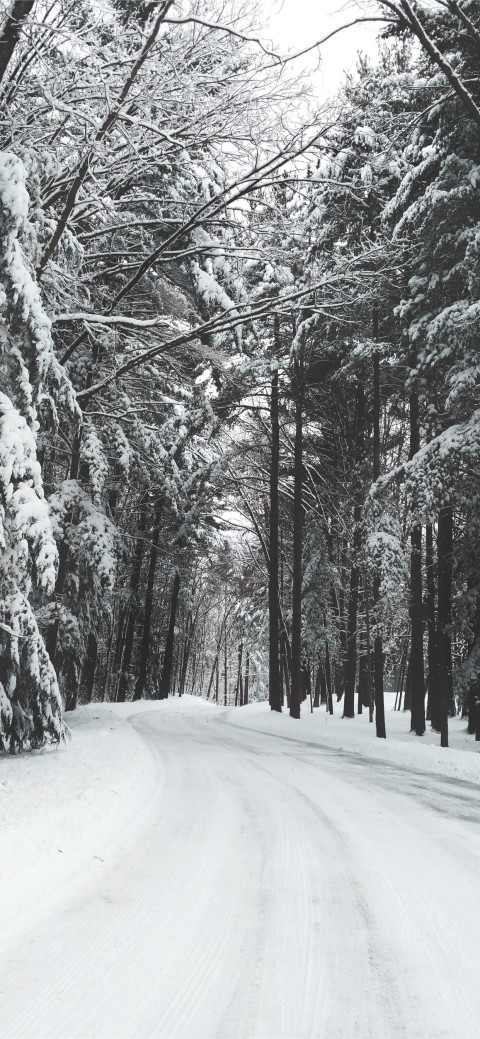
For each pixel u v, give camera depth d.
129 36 10.75
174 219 13.88
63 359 14.32
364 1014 3.05
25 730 11.08
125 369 14.18
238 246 14.46
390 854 5.79
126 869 5.01
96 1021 2.89
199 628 72.69
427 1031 2.93
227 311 13.48
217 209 13.09
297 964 3.54
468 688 18.92
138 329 14.49
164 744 14.77
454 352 17.28
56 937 3.75
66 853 5.16
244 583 42.34
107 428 16.08
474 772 11.81
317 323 21.89
